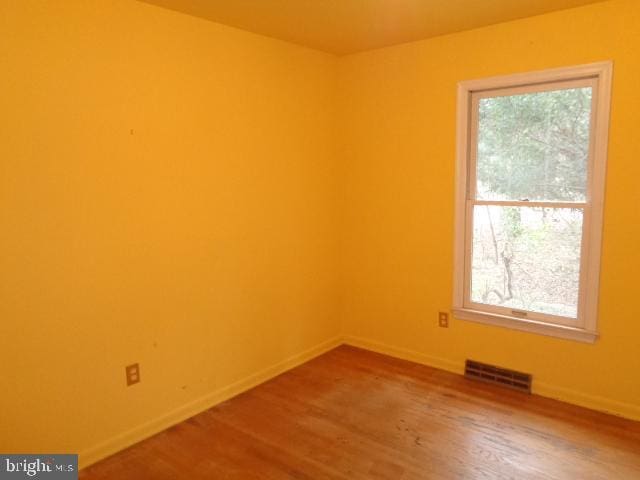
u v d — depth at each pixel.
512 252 2.90
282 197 3.14
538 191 2.77
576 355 2.70
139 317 2.37
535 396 2.83
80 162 2.07
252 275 2.98
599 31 2.43
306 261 3.40
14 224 1.89
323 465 2.17
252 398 2.86
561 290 2.74
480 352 3.07
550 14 2.56
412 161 3.22
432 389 2.95
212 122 2.64
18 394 1.96
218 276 2.76
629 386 2.54
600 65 2.44
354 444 2.34
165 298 2.48
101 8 2.10
